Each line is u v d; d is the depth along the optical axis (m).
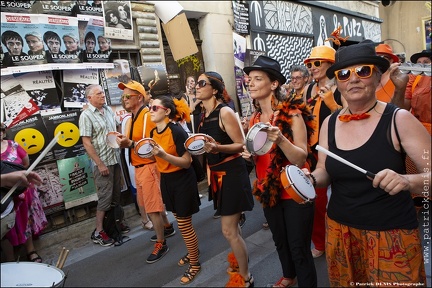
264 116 1.57
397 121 1.12
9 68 1.73
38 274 1.22
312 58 2.16
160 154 1.60
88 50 1.87
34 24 1.73
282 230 1.48
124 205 2.59
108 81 2.19
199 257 1.68
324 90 1.94
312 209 1.42
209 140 1.50
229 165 1.53
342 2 4.08
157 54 2.05
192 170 1.74
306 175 1.28
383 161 1.13
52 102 2.07
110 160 2.07
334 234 1.28
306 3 3.46
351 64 1.14
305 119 1.46
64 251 1.33
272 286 1.53
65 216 2.05
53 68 1.81
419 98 1.71
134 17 1.98
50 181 2.01
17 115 1.86
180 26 1.78
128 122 2.12
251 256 1.79
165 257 1.65
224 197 1.50
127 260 1.58
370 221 1.16
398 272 1.13
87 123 2.05
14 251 1.48
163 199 1.68
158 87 2.06
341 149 1.21
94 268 1.48
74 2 1.80
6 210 1.24
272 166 1.43
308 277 1.38
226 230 1.49
